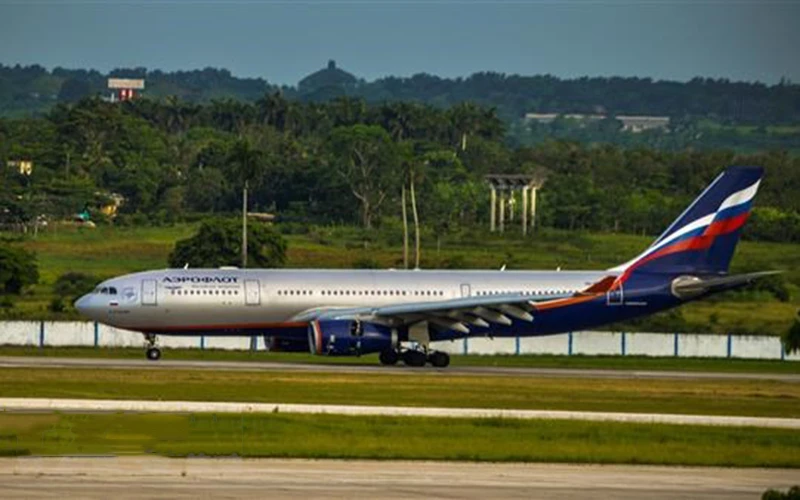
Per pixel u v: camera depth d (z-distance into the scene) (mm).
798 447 128500
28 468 105000
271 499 94062
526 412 148125
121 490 96062
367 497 96312
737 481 109625
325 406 147875
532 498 98250
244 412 140250
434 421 137375
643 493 102000
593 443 126375
